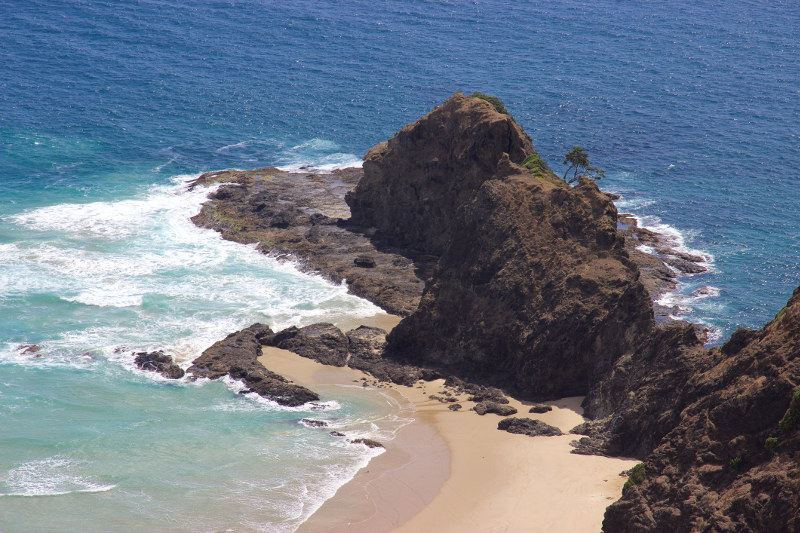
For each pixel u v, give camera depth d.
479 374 80.81
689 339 64.94
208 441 67.69
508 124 99.69
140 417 71.56
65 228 112.38
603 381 71.88
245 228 114.06
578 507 56.97
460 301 83.62
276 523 57.19
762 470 48.22
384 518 57.75
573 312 75.94
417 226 108.88
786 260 111.31
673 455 53.59
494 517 57.12
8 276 97.56
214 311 92.12
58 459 64.62
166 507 58.75
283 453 66.00
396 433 69.38
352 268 102.25
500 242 83.75
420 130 109.00
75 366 79.81
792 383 49.78
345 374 80.62
